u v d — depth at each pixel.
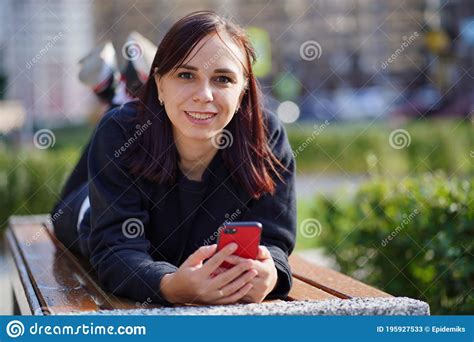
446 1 19.84
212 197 2.71
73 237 3.33
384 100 19.77
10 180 8.15
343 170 12.45
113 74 4.33
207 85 2.42
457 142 10.49
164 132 2.61
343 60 21.27
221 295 2.19
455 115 17.84
